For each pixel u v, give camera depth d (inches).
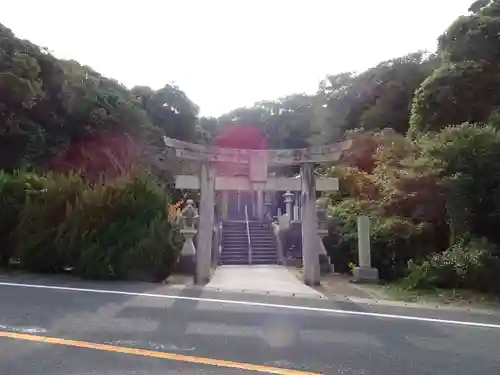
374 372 170.2
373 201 671.8
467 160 507.2
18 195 502.6
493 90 789.2
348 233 608.4
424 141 645.9
